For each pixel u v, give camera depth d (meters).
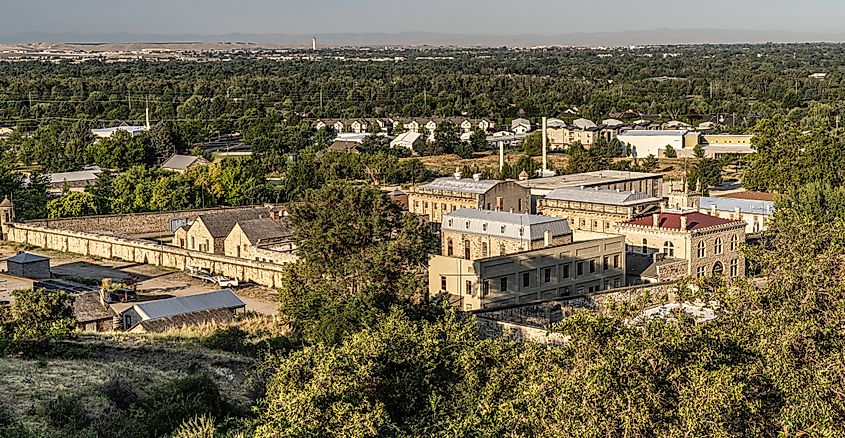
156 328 89.38
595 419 39.41
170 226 161.38
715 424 39.16
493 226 109.25
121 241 143.00
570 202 129.12
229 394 62.56
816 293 52.44
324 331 72.50
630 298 93.31
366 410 44.41
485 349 49.44
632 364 40.94
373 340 49.78
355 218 90.00
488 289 95.69
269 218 139.12
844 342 48.31
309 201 95.44
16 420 51.59
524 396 42.72
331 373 46.34
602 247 105.19
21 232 158.50
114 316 92.81
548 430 40.59
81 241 148.38
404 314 67.12
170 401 55.53
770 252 62.66
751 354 46.59
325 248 87.81
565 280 102.19
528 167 199.38
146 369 68.38
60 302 79.56
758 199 150.50
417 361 49.28
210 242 135.75
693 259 108.50
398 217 94.12
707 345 44.47
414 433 44.84
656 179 164.75
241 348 80.19
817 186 126.00
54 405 54.25
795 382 44.34
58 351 71.00
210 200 182.88
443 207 146.38
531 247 105.88
